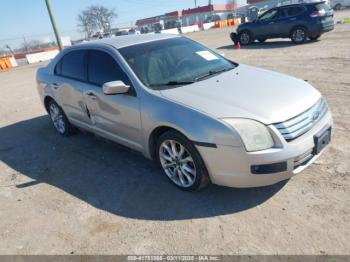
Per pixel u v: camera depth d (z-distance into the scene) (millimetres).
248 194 3404
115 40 4516
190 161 3373
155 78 3799
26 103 9031
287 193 3330
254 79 3771
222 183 3201
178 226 3088
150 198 3574
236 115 3023
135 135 3906
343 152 3941
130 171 4203
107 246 2957
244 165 2967
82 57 4691
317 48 11625
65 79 5000
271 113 3031
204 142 3072
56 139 5738
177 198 3506
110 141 4762
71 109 5082
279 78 3826
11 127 6906
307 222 2908
